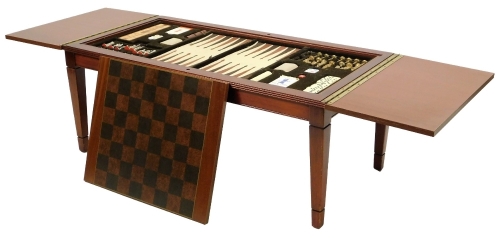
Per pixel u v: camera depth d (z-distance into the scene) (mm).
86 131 3844
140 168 3400
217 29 3820
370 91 3074
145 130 3367
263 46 3660
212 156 3209
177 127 3281
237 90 3182
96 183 3541
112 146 3471
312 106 3027
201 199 3250
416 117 2863
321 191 3168
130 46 3645
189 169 3268
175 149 3297
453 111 2914
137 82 3371
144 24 3904
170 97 3289
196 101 3227
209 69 3365
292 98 3045
